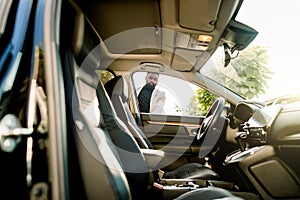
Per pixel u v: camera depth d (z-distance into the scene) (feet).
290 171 5.61
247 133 6.25
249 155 5.90
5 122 2.45
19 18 2.84
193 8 7.38
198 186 5.95
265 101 7.36
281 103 6.20
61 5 3.02
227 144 8.29
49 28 2.72
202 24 8.04
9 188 2.35
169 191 5.59
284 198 5.67
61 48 3.14
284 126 5.50
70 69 3.06
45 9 2.81
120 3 7.54
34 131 2.44
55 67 2.61
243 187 7.06
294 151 5.47
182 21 8.02
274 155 5.69
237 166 6.25
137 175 4.53
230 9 7.34
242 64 23.93
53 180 2.34
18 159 2.38
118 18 8.09
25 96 2.55
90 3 7.44
